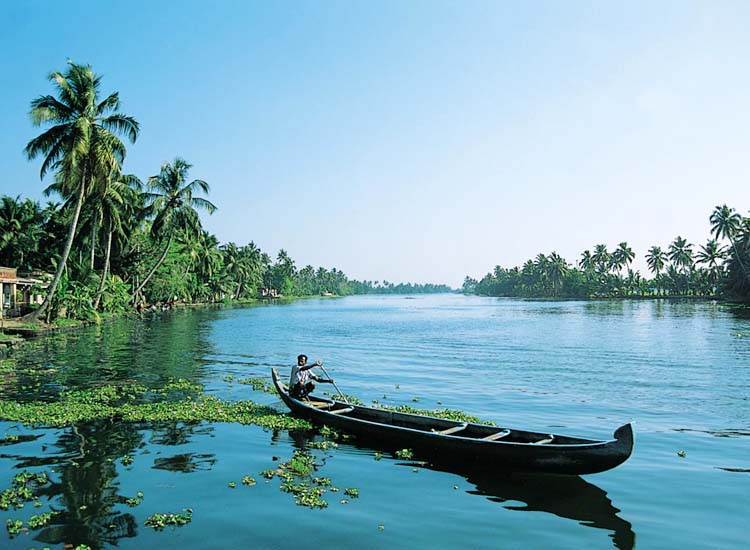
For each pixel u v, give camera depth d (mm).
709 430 15336
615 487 10977
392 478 11359
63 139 38469
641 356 31406
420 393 20891
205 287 112812
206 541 8438
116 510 9516
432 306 140875
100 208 50875
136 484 10719
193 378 23469
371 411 15266
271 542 8438
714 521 9438
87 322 50344
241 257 146500
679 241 150750
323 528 8953
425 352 34344
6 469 11477
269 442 13680
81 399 18203
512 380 23797
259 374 25062
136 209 63844
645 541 8695
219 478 11109
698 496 10531
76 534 8602
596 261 181625
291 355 32594
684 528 9172
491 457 11898
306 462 12109
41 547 8172
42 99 37875
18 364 26703
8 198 57031
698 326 53125
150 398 18938
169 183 64875
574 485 11062
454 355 32781
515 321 67312
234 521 9141
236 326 57188
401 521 9297
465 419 15992
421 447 12875
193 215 66812
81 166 39656
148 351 32938
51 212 61781
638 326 54625
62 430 14523
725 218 110062
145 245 72562
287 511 9578
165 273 81250
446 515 9570
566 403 18953
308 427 15008
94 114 40406
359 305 154000
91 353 31344
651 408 18109
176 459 12242
